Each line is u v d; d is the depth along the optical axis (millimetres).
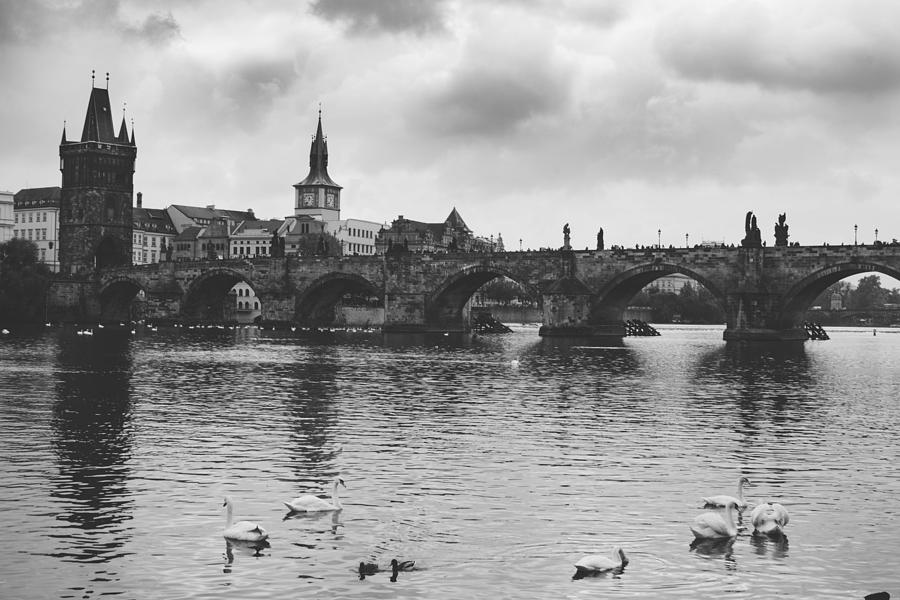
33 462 62219
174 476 58656
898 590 41188
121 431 74125
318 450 67062
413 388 106875
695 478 59281
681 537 47406
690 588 41250
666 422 81562
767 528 47531
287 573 42438
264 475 59094
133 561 43688
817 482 58594
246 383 110688
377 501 53250
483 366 139375
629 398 98812
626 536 47562
